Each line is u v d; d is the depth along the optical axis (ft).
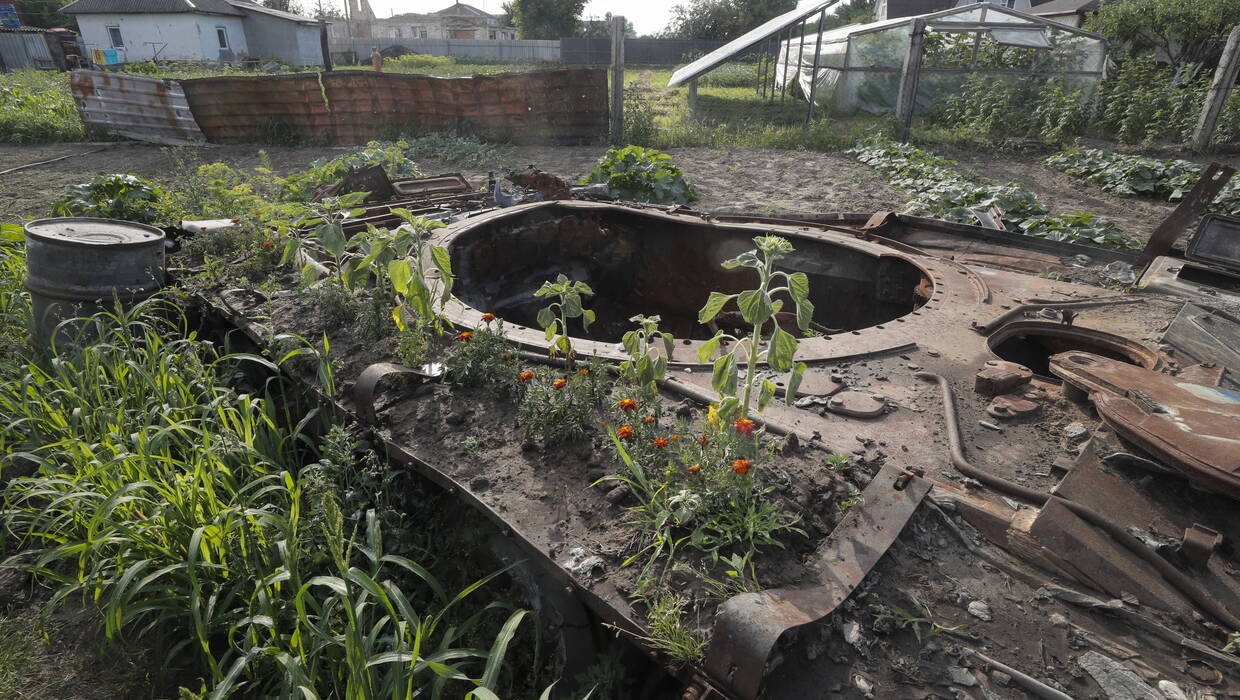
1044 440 8.09
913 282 14.67
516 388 9.30
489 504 7.35
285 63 114.73
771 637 5.08
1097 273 14.28
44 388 12.35
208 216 24.77
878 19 99.76
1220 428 6.73
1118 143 46.65
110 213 23.34
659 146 47.91
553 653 7.19
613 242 18.94
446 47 145.59
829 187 35.73
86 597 9.65
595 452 8.05
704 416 8.61
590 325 18.88
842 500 7.02
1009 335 11.07
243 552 8.56
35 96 56.08
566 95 46.11
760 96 79.25
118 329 12.58
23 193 32.76
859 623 5.75
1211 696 5.14
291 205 16.24
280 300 12.92
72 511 9.43
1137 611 5.81
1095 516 6.43
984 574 6.29
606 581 6.30
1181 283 13.12
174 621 9.00
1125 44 62.90
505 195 19.81
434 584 7.61
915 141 48.21
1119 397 7.57
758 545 6.48
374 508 9.17
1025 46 48.83
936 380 9.39
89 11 111.96
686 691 5.49
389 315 11.41
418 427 8.91
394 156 32.32
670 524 6.80
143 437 9.60
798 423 8.46
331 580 6.84
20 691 8.25
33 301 14.49
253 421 10.68
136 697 8.30
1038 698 5.19
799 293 7.11
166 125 47.73
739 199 33.24
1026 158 44.70
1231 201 31.27
